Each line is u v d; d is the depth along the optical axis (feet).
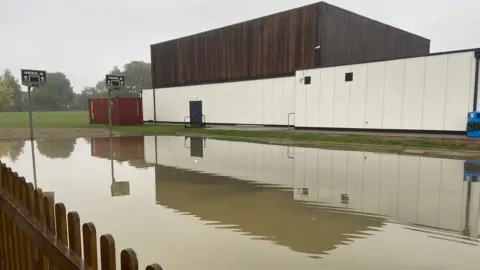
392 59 58.39
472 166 31.73
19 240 8.78
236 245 13.69
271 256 12.67
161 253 12.83
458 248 13.60
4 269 10.68
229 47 95.61
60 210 6.55
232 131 74.84
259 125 88.12
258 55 88.38
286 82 81.87
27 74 56.18
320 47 76.95
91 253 5.67
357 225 16.28
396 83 58.23
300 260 12.37
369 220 17.04
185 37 108.47
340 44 81.66
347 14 82.74
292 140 56.70
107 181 25.71
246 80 90.79
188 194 22.08
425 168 30.96
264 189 23.59
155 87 121.49
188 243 13.82
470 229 15.76
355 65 63.26
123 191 22.67
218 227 15.84
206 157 39.22
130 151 44.50
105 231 15.10
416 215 17.84
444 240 14.46
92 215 17.37
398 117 58.44
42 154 40.91
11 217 8.96
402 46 105.40
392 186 24.34
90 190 22.77
